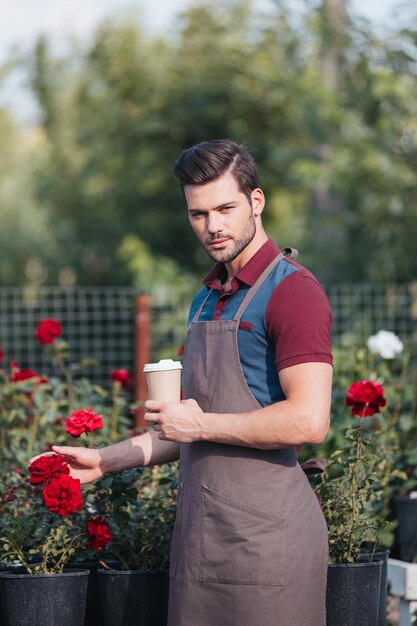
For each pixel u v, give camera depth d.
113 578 3.61
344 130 11.03
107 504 3.91
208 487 2.99
